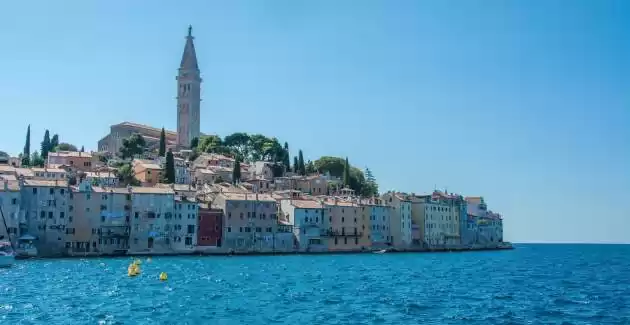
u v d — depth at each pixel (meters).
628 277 138.25
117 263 160.38
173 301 86.88
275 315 76.06
